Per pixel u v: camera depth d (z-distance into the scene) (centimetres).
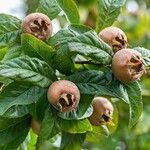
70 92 65
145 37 145
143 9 153
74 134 77
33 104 69
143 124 130
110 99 80
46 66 67
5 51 74
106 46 68
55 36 69
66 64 69
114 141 120
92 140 86
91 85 68
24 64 65
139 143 132
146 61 71
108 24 76
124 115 122
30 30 71
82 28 69
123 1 77
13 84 67
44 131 68
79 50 66
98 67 72
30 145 82
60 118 69
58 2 76
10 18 74
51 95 66
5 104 66
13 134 75
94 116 74
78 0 129
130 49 69
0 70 64
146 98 130
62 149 76
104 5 76
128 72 67
